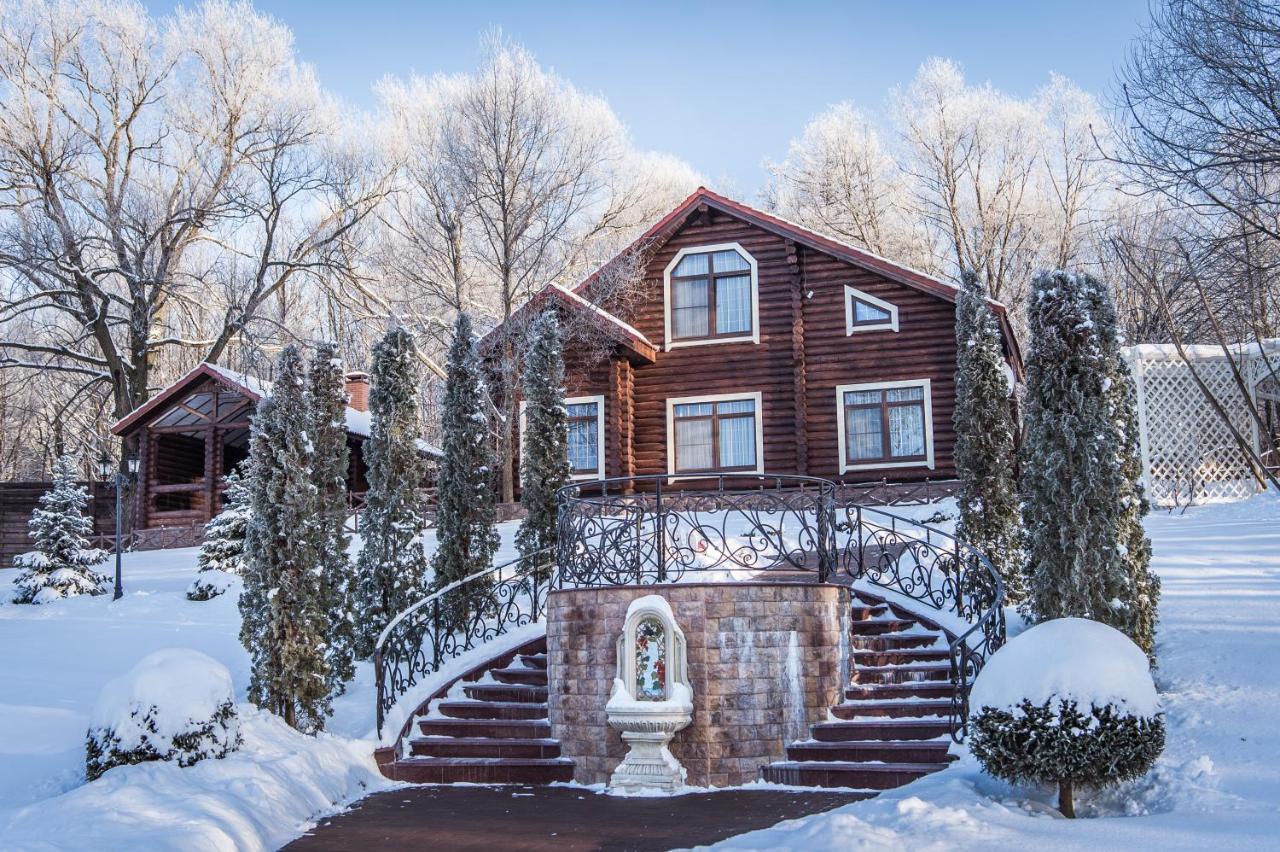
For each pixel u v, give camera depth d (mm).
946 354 23031
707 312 24594
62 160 33375
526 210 29969
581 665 10914
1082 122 39719
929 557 15266
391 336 14961
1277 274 14672
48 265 33875
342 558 13453
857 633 12422
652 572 11492
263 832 8258
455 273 32969
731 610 10547
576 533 11859
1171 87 13070
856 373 23500
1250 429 20734
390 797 10047
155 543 30891
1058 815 7266
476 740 11148
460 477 15133
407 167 36375
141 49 35219
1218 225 15680
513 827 8609
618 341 23312
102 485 34500
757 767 10242
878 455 23156
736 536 17375
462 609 14406
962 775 8383
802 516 11641
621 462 23828
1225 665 9633
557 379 16359
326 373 13797
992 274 40719
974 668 10391
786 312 24078
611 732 10602
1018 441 24438
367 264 38188
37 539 22703
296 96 35969
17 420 50000
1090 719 7047
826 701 10711
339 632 13219
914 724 10133
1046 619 9789
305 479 11734
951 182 40469
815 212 43438
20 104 32531
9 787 9867
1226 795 7066
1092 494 9695
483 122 29703
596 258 38312
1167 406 20891
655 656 10414
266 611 11320
